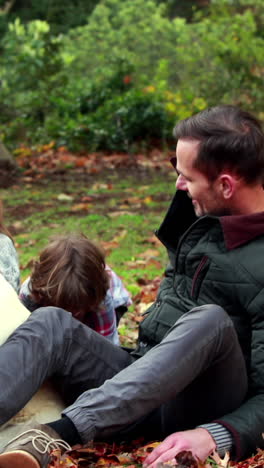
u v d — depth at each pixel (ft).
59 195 31.01
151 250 21.48
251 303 8.48
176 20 59.26
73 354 8.68
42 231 24.68
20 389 7.84
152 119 42.96
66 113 46.65
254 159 8.79
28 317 8.67
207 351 7.93
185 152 9.05
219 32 53.21
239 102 48.03
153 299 17.08
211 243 8.95
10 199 30.60
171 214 9.74
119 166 39.34
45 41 50.42
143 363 7.82
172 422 8.66
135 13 63.05
